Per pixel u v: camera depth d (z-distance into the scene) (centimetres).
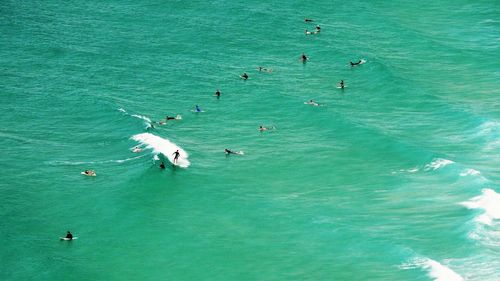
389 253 18825
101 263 18938
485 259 18288
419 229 19950
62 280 18038
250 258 19100
